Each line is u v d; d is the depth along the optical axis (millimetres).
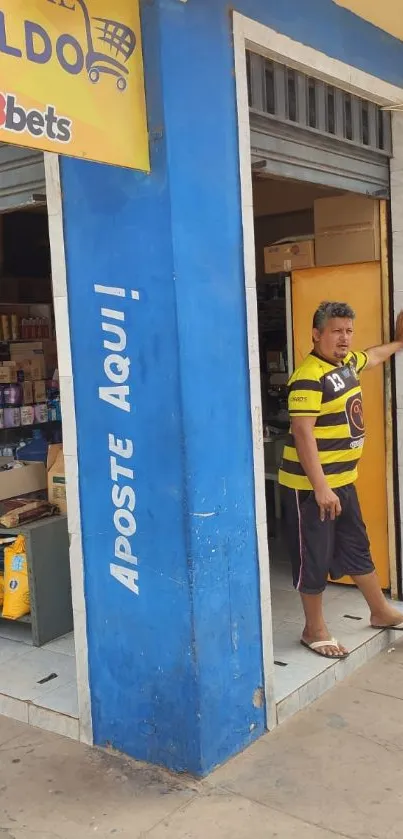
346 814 2562
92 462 2910
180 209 2582
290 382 3588
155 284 2619
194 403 2656
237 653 2902
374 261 4215
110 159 2410
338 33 3475
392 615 3922
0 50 2037
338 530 3814
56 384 6688
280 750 2959
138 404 2732
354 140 3777
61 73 2223
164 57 2514
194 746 2762
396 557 4363
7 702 3365
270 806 2615
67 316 2896
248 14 2895
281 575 5004
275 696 3199
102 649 2992
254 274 2904
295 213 6621
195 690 2725
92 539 2957
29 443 5352
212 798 2670
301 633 3924
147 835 2496
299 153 3361
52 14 2184
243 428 2885
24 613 4012
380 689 3473
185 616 2707
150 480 2736
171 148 2543
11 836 2523
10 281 6945
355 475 3758
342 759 2889
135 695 2906
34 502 4145
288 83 3281
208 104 2699
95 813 2627
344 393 3568
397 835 2447
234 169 2818
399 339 4109
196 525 2678
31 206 3242
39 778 2857
